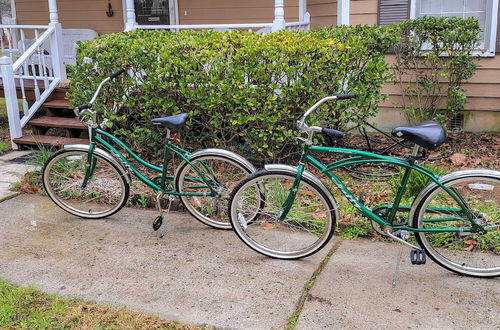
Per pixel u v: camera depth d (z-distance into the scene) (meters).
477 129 6.36
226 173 4.16
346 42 4.70
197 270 3.21
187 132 4.90
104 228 3.87
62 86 6.60
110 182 4.47
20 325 2.64
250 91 4.39
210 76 4.50
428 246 3.10
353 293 2.89
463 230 3.02
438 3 6.14
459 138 6.12
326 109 4.60
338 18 6.59
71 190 4.38
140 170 4.87
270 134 4.64
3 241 3.65
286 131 4.60
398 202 3.05
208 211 3.88
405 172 3.02
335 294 2.89
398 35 5.43
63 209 4.11
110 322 2.67
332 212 3.20
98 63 4.84
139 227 3.89
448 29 5.66
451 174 2.96
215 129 4.81
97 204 4.30
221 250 3.49
